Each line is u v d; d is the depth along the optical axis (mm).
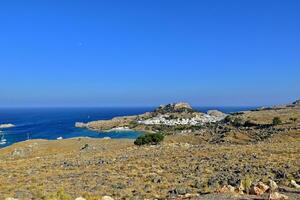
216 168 33906
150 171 34031
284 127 100688
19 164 44250
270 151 43906
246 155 41219
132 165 37938
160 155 45969
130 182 29250
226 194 20703
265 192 21344
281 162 34844
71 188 27609
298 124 103562
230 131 105750
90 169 37344
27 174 35562
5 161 50125
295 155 39312
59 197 22750
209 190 24094
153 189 26391
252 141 83688
